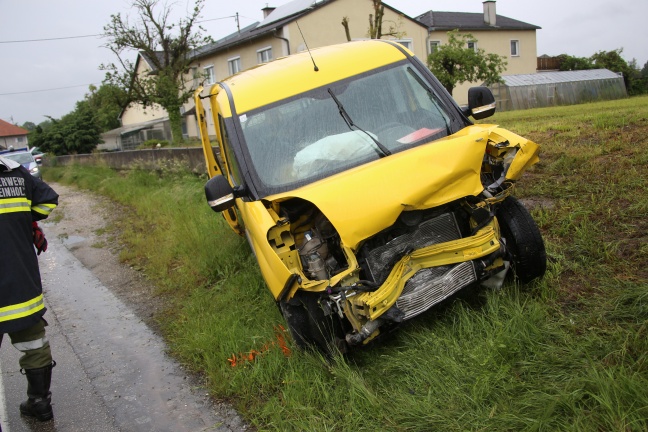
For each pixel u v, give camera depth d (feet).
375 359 13.67
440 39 136.46
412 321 14.29
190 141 119.55
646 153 22.89
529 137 33.19
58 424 14.52
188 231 30.12
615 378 10.07
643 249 15.07
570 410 9.81
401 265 12.97
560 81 136.77
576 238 16.87
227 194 14.48
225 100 17.03
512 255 14.39
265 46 113.50
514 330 12.49
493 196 13.74
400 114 16.01
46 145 186.39
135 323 21.07
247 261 23.79
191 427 13.37
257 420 12.91
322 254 13.75
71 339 20.42
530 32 154.20
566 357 11.29
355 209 12.50
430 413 10.86
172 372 16.43
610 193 19.54
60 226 46.78
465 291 14.35
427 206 12.71
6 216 13.55
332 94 16.42
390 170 13.01
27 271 13.66
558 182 22.17
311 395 12.85
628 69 172.24
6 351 20.07
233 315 18.54
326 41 107.86
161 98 110.32
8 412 15.44
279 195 14.38
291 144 15.53
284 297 13.28
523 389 10.84
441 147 13.28
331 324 13.57
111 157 83.30
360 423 11.55
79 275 29.71
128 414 14.51
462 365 12.00
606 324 12.34
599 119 36.50
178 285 24.30
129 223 40.86
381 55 17.38
